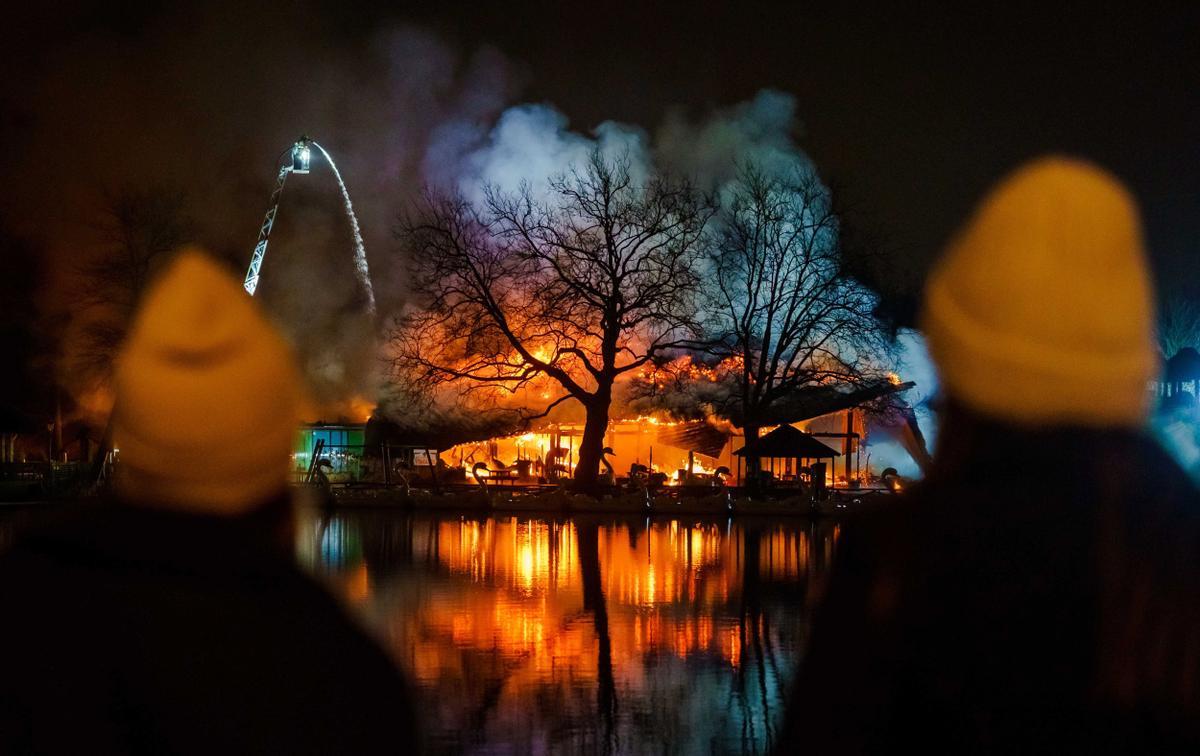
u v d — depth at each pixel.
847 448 52.66
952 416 2.59
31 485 47.12
